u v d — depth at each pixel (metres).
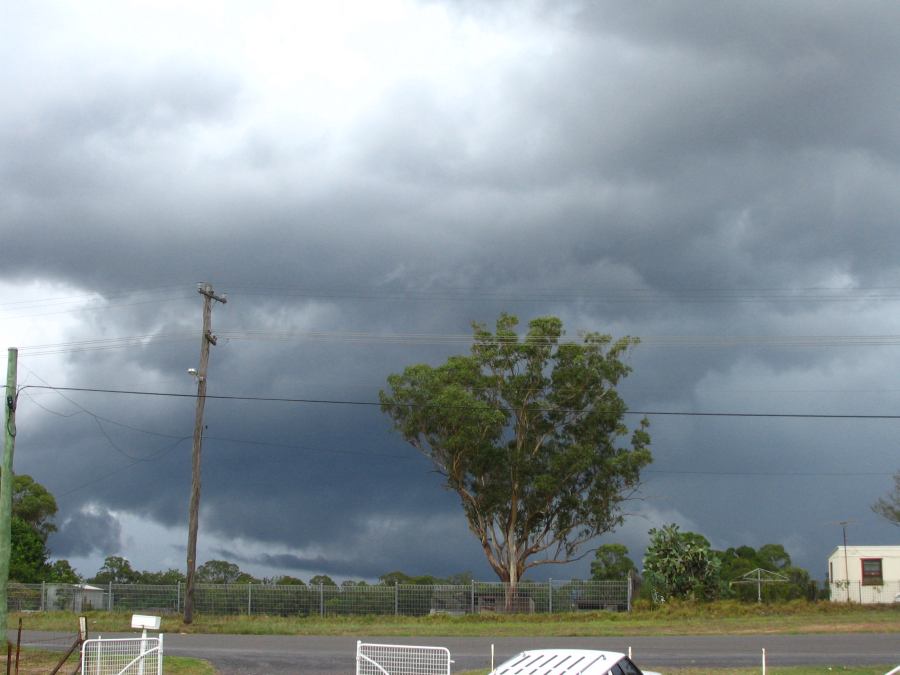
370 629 41.38
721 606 46.62
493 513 61.56
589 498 61.56
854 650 30.08
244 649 32.88
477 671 25.58
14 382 28.55
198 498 45.56
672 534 52.41
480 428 59.62
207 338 45.66
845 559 59.66
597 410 61.44
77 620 46.31
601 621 44.47
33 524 75.62
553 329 62.59
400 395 61.00
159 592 53.09
